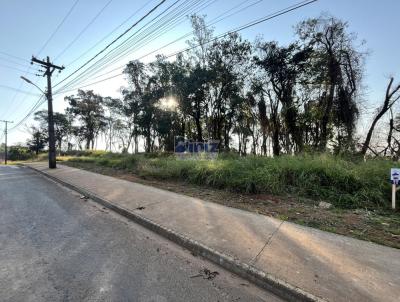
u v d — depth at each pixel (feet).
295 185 23.09
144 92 98.58
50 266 10.71
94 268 10.63
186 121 100.48
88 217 18.04
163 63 85.71
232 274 10.52
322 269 9.91
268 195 22.07
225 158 37.81
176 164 33.47
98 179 33.99
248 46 75.20
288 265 10.27
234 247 12.01
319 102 69.56
